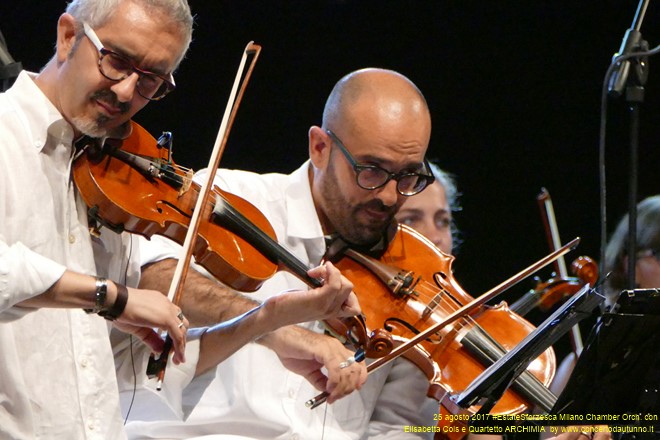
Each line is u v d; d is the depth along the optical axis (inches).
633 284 478.9
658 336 340.8
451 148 746.8
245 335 354.6
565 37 737.0
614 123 756.6
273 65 688.4
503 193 749.3
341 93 416.5
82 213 337.7
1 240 299.1
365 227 414.9
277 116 689.0
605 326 331.6
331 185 415.2
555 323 328.8
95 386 327.9
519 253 748.6
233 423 407.5
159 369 307.4
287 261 369.4
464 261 749.3
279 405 410.3
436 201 506.3
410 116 406.6
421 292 419.2
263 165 687.1
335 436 420.8
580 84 741.3
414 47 724.7
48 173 324.8
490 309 431.5
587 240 747.4
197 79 668.7
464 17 726.5
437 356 403.5
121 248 360.5
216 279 369.7
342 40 700.7
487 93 740.0
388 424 447.2
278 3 684.7
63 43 325.1
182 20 327.3
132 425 407.8
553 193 748.0
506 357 326.6
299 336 365.1
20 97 325.4
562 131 745.6
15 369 311.7
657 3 732.7
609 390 350.0
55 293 292.2
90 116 320.8
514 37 733.9
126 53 317.1
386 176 403.9
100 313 298.2
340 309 350.0
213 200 366.6
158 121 665.0
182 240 356.5
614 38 736.3
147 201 348.2
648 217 531.5
